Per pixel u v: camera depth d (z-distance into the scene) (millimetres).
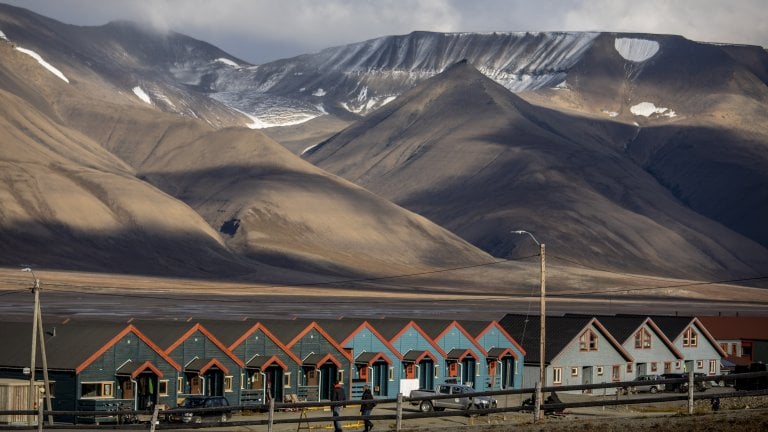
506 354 162500
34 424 108812
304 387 139250
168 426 86938
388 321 156250
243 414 125125
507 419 115750
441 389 129375
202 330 131500
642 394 156750
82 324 129500
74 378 120438
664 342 181875
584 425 69438
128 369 123000
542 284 124750
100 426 96000
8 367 124188
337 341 145125
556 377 166750
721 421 65625
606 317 185500
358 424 107688
